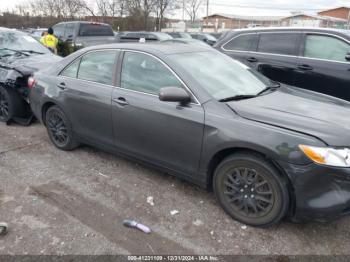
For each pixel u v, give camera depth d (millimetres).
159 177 3730
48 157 4285
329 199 2426
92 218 2979
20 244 2641
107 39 12992
